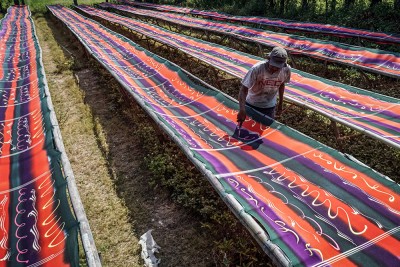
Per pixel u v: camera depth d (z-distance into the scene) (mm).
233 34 11430
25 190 3377
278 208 2967
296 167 3514
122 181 5133
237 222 3844
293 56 9609
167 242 4012
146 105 5496
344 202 2938
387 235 2549
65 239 2588
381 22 11945
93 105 7918
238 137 4355
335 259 2389
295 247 2492
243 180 3436
